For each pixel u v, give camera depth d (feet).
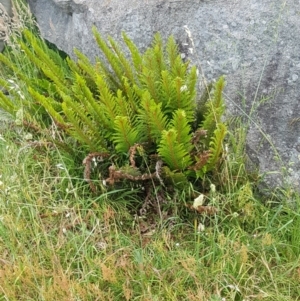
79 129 5.19
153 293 4.65
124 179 5.34
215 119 5.02
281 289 4.71
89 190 5.45
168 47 5.48
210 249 4.91
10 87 6.00
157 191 5.32
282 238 5.08
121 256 4.84
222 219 5.08
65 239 5.00
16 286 4.66
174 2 6.01
